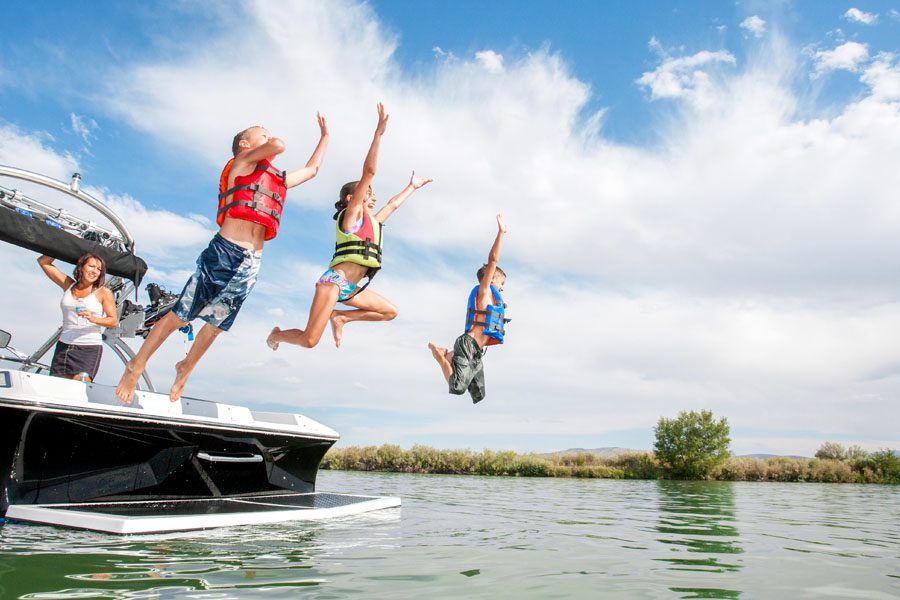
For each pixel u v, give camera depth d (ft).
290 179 14.57
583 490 45.98
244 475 23.59
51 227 20.89
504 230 19.92
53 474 18.15
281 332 16.28
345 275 15.58
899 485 67.21
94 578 10.49
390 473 71.05
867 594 11.29
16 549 12.81
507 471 80.12
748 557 15.43
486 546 15.75
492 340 21.08
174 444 21.08
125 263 23.31
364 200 16.17
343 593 9.97
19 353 22.80
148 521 15.47
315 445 26.25
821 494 46.91
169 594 9.59
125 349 24.09
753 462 79.00
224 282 13.74
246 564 12.12
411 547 15.14
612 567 13.32
